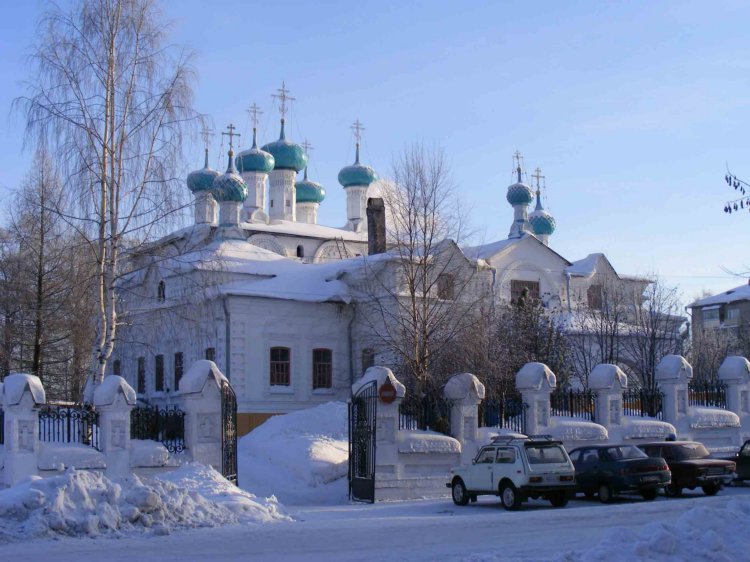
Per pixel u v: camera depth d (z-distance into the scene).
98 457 23.80
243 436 39.81
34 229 40.78
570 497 25.84
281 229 59.12
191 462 24.73
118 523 16.95
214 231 54.19
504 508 23.58
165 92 27.83
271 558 13.69
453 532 16.83
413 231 36.88
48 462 23.22
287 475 31.30
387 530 17.25
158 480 19.31
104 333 27.02
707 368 58.56
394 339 39.34
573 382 48.25
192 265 30.86
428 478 28.41
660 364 36.59
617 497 25.59
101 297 27.20
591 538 15.73
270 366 45.62
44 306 41.75
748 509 16.08
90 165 26.91
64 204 27.16
